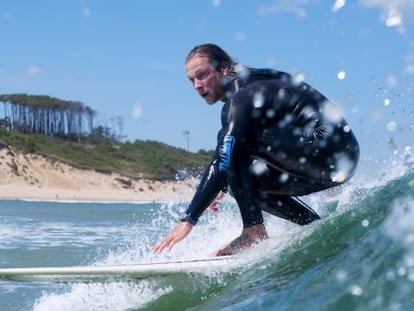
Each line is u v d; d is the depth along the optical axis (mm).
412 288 3604
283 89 5863
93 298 6227
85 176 121562
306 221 6422
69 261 11797
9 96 151750
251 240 5809
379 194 5516
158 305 5527
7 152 115938
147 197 117688
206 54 6129
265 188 6109
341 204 6473
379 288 3764
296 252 5156
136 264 5551
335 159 5867
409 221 4582
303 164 5836
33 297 7738
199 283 5441
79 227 23234
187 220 5660
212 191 5684
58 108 151375
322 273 4418
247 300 4641
